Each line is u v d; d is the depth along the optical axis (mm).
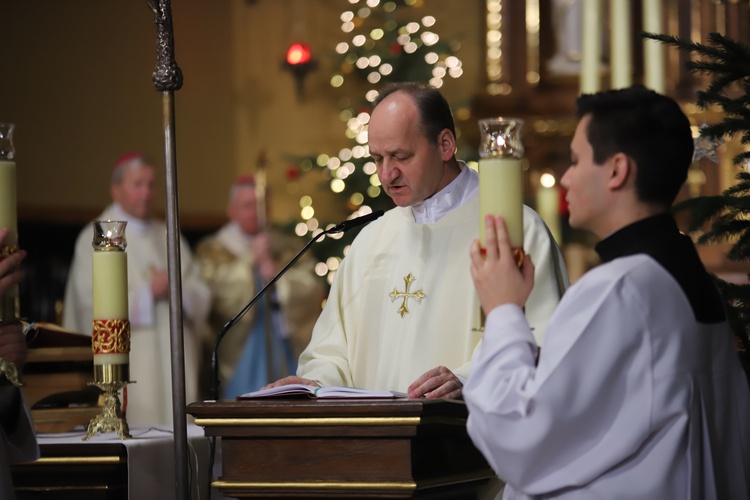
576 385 3164
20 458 4371
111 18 13344
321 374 4930
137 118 13555
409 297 4961
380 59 13820
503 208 3477
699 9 13625
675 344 3207
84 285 9992
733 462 3434
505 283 3391
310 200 14945
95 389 5344
